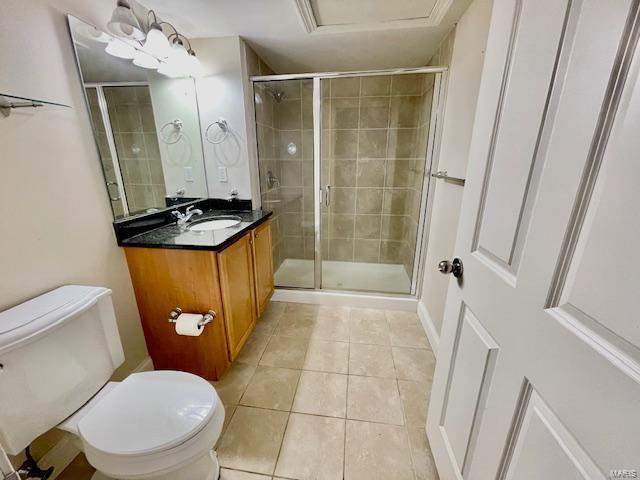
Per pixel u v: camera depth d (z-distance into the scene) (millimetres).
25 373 823
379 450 1218
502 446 661
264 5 1440
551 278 520
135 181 1502
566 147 491
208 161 2082
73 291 1045
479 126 825
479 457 771
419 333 2039
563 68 508
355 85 2572
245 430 1306
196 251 1341
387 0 1440
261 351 1845
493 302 725
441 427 1074
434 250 1963
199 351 1533
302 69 2500
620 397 386
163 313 1489
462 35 1551
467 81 1464
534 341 564
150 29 1380
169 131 1749
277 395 1498
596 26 435
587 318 448
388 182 2840
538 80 572
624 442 382
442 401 1062
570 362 471
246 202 2125
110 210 1325
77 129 1151
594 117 435
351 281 2717
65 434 1104
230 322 1512
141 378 1066
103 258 1291
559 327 496
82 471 1132
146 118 1563
